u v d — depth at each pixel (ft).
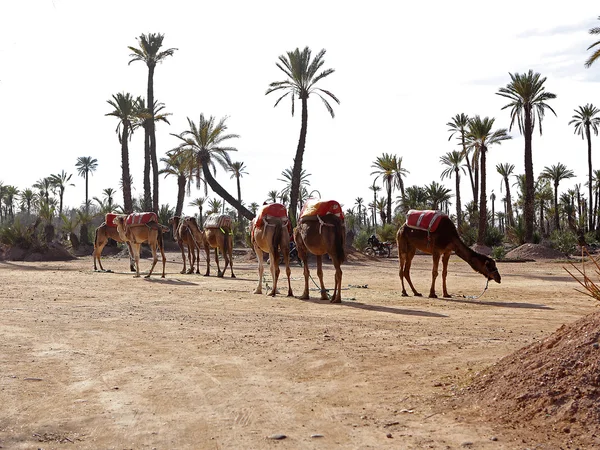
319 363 24.06
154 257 70.54
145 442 15.57
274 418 17.39
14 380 21.62
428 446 14.90
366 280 68.80
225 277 72.84
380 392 19.84
